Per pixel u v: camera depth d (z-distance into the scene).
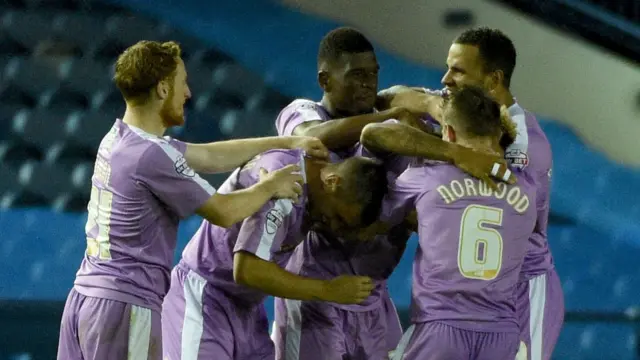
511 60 12.97
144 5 29.16
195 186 11.42
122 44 28.56
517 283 13.12
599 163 26.09
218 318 12.50
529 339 13.16
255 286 11.57
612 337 20.59
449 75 13.08
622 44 26.23
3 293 20.61
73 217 23.98
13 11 28.53
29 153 26.39
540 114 26.66
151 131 11.83
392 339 13.49
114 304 11.52
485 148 11.54
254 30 28.88
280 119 13.72
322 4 28.61
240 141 12.53
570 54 26.36
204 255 12.58
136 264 11.60
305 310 12.95
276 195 11.52
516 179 11.54
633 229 24.58
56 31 28.44
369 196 11.53
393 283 21.86
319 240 12.88
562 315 13.71
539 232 13.38
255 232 11.55
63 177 25.73
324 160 12.30
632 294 22.38
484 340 11.38
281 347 13.21
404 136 11.48
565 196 25.34
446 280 11.42
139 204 11.47
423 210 11.49
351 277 11.69
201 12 29.11
